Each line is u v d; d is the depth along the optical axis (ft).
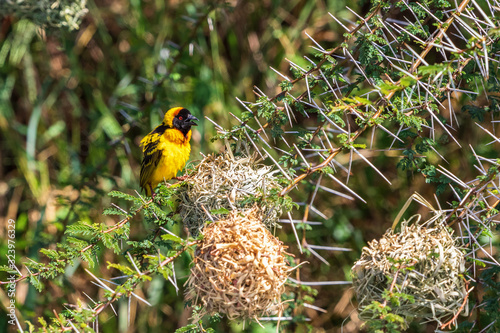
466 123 38.14
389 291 19.11
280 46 44.06
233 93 43.62
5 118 43.52
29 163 42.57
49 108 44.83
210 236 21.31
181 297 41.70
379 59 24.30
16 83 44.70
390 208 43.19
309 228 30.68
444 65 18.61
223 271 20.67
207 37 44.60
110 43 44.45
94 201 37.78
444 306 21.31
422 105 22.94
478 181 23.20
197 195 24.54
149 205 23.41
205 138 41.93
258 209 22.84
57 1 30.09
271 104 24.94
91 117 43.37
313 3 43.70
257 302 20.85
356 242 43.24
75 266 39.93
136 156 42.91
